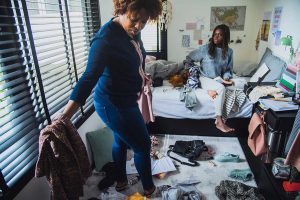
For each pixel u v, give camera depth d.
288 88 1.98
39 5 1.50
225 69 2.75
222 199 1.70
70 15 1.91
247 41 3.45
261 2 3.21
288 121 1.65
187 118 2.50
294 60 2.06
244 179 1.90
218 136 2.57
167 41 3.55
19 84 1.28
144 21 1.14
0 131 1.15
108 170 1.97
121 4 1.11
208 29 3.42
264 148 1.83
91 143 2.07
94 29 2.37
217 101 2.33
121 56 1.21
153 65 2.75
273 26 2.83
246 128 2.47
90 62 1.13
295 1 2.29
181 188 1.79
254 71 3.04
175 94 2.46
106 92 1.32
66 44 1.78
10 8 1.18
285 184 1.43
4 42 1.15
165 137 2.60
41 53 1.51
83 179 1.20
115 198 1.70
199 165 2.11
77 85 1.08
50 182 1.09
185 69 2.85
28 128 1.35
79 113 1.94
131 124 1.38
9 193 1.12
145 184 1.65
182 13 3.40
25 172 1.26
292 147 1.18
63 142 1.05
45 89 1.51
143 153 1.50
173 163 2.12
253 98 2.08
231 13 3.32
